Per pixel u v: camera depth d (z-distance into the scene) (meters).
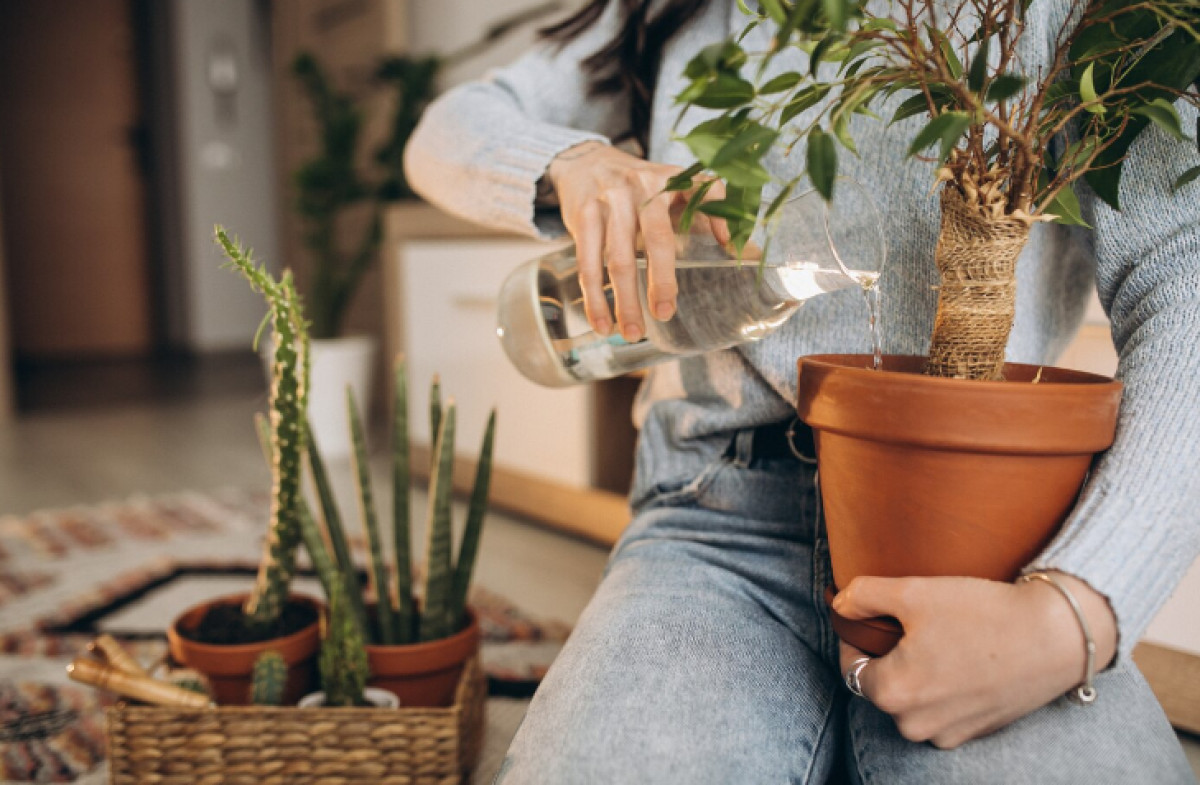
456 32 2.78
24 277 4.67
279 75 3.87
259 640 0.93
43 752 1.03
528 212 0.71
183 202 4.73
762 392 0.68
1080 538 0.44
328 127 2.75
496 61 2.58
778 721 0.55
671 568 0.67
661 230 0.55
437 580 0.94
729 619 0.62
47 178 4.66
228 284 4.89
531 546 1.80
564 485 1.82
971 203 0.47
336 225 3.47
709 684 0.56
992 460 0.44
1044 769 0.47
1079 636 0.42
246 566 1.64
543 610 1.46
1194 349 0.49
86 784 0.97
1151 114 0.43
